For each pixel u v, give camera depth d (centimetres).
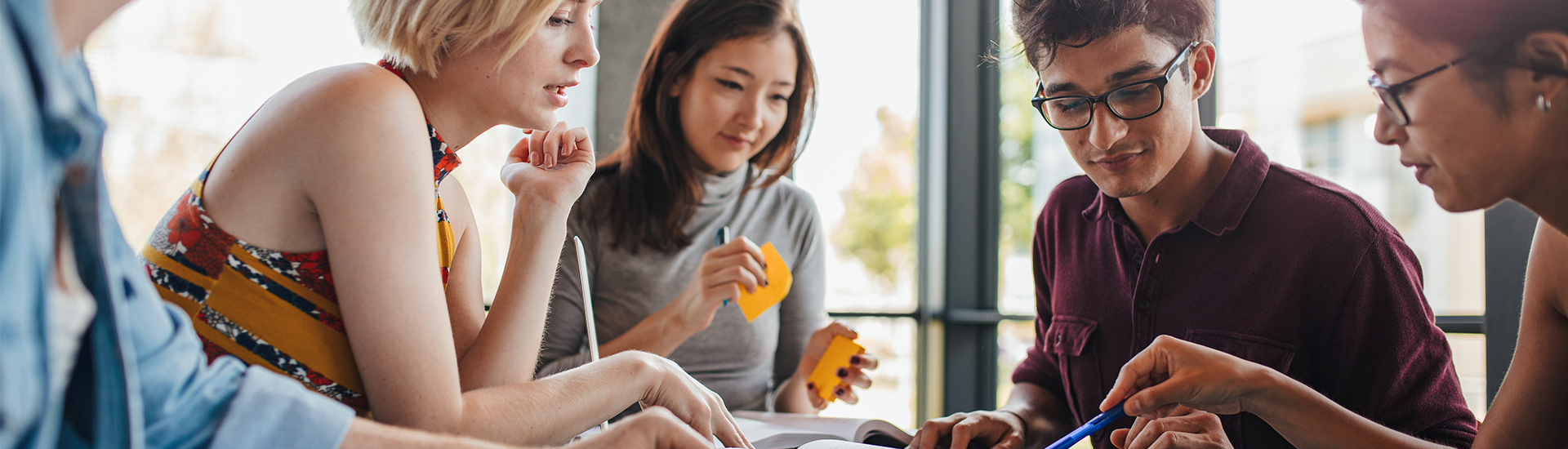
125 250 49
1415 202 244
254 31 262
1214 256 105
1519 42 60
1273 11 246
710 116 150
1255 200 105
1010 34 105
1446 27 63
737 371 154
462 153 253
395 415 68
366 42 81
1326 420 83
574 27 85
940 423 105
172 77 263
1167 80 93
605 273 154
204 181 71
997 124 267
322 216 67
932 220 270
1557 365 76
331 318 72
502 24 77
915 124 275
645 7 255
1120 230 113
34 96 36
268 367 71
